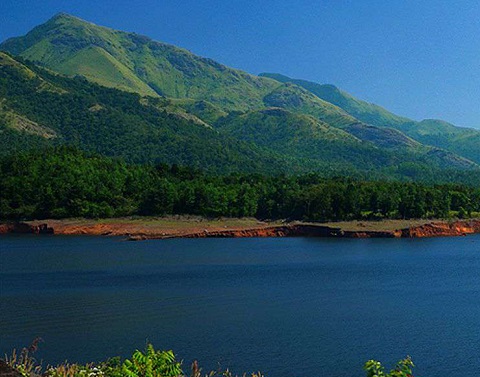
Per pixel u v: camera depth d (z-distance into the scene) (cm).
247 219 18975
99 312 6019
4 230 16888
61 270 9400
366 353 4522
